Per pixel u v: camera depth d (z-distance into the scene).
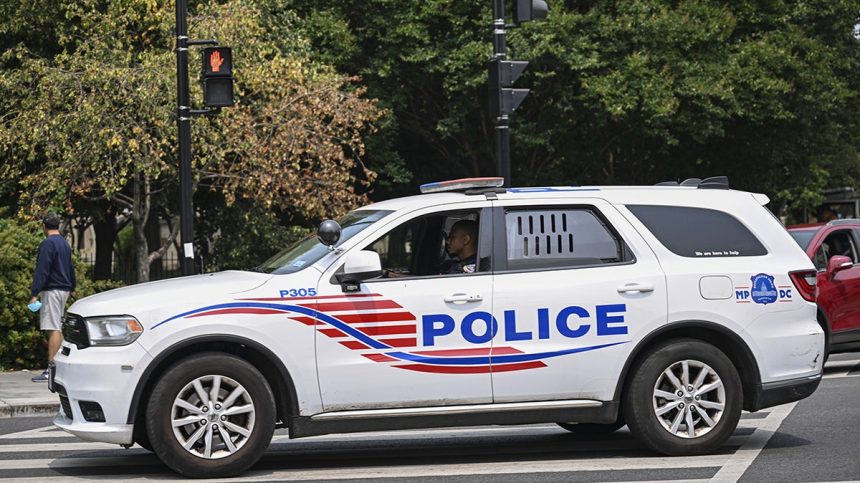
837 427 14.38
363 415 11.64
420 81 37.91
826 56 41.50
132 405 11.28
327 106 29.56
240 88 29.52
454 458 12.71
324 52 36.50
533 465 12.09
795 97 41.16
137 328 11.34
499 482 11.14
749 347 12.47
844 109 44.53
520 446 13.52
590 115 39.03
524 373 11.87
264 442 11.52
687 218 12.65
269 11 32.75
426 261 12.23
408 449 13.48
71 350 11.62
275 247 34.53
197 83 27.03
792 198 48.91
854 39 43.94
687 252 12.50
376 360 11.63
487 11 36.25
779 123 42.09
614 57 37.97
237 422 11.59
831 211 60.88
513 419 11.93
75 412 11.44
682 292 12.30
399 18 36.59
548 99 38.72
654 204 12.62
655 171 44.62
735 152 44.28
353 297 11.67
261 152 28.64
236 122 28.14
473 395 11.81
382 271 11.99
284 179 29.12
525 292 11.97
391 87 37.91
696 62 38.66
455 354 11.75
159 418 11.32
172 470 12.16
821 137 44.47
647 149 43.41
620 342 12.10
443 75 37.22
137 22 29.02
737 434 13.93
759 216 12.89
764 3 41.62
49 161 27.52
